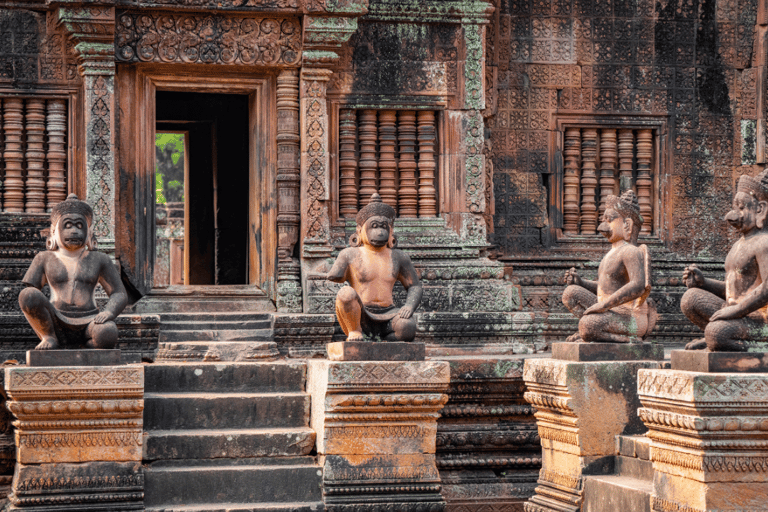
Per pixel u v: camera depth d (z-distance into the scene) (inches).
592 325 301.3
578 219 495.2
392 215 320.2
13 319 383.2
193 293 419.8
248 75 424.2
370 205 319.0
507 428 361.7
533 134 486.0
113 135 403.9
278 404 329.7
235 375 342.3
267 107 425.7
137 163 414.3
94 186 401.1
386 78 431.2
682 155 493.4
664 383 242.5
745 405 230.4
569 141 490.9
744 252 254.7
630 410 293.3
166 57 409.7
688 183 493.4
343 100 427.8
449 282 423.2
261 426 327.9
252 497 305.7
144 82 415.8
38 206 415.5
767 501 233.5
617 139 497.4
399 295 419.5
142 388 291.7
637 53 490.9
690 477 237.8
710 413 231.1
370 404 300.5
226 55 414.0
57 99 415.8
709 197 495.5
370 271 315.3
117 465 293.1
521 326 416.8
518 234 485.4
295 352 391.9
